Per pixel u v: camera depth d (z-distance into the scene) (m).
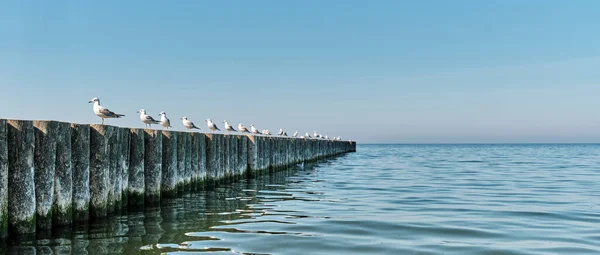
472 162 36.62
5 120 7.38
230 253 7.36
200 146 14.72
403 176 22.52
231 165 17.59
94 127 9.48
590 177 21.77
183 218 10.26
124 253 7.30
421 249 7.75
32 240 7.81
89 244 7.76
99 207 9.52
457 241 8.34
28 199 7.75
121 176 10.37
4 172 7.38
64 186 8.48
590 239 8.55
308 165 31.75
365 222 9.98
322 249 7.68
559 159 42.19
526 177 21.83
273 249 7.63
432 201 13.34
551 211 11.56
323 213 11.17
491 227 9.55
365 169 27.88
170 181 12.49
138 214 10.55
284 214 11.00
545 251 7.71
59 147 8.39
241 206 12.23
